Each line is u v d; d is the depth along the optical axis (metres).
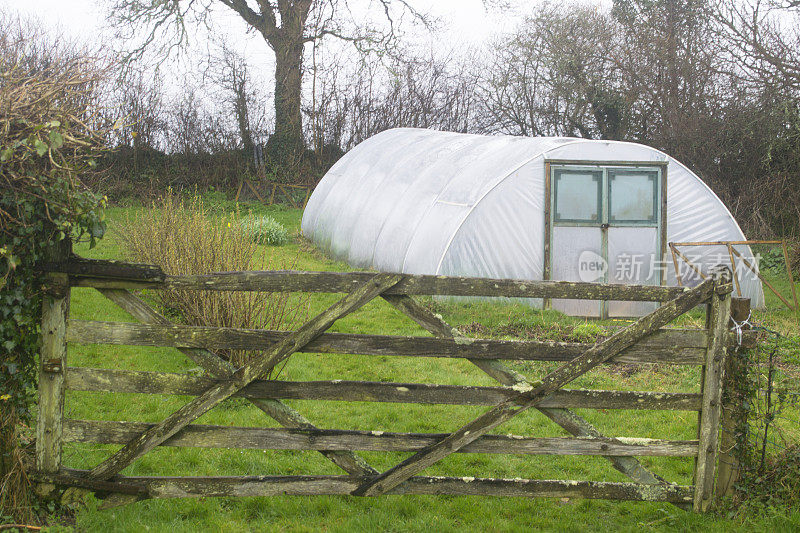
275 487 4.20
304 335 4.07
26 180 3.74
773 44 18.97
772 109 18.66
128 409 6.19
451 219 11.19
